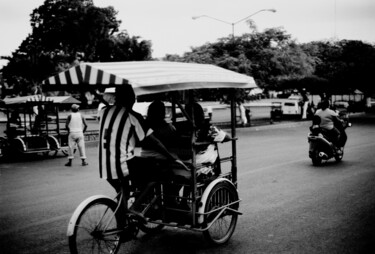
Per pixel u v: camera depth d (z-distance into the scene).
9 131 14.70
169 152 4.63
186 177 4.87
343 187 8.39
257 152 14.62
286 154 13.91
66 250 5.10
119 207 4.62
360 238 5.30
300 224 5.95
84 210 4.35
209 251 4.95
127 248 5.10
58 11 53.31
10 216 6.67
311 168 10.86
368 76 36.94
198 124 5.17
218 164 5.39
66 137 15.07
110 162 4.46
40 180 10.01
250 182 9.06
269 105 56.16
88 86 4.54
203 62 27.34
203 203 4.76
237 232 5.65
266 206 6.99
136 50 55.44
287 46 29.80
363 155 13.09
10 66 45.03
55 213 6.84
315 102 46.41
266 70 28.47
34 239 5.52
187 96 5.90
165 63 5.07
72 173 11.02
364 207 6.81
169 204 4.90
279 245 5.11
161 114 4.94
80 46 55.12
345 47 39.72
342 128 11.48
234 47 28.66
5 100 14.78
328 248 4.97
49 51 54.19
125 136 4.46
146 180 4.76
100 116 4.58
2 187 9.18
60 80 4.42
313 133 11.44
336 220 6.11
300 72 29.95
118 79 3.98
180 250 5.01
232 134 5.62
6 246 5.25
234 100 5.58
